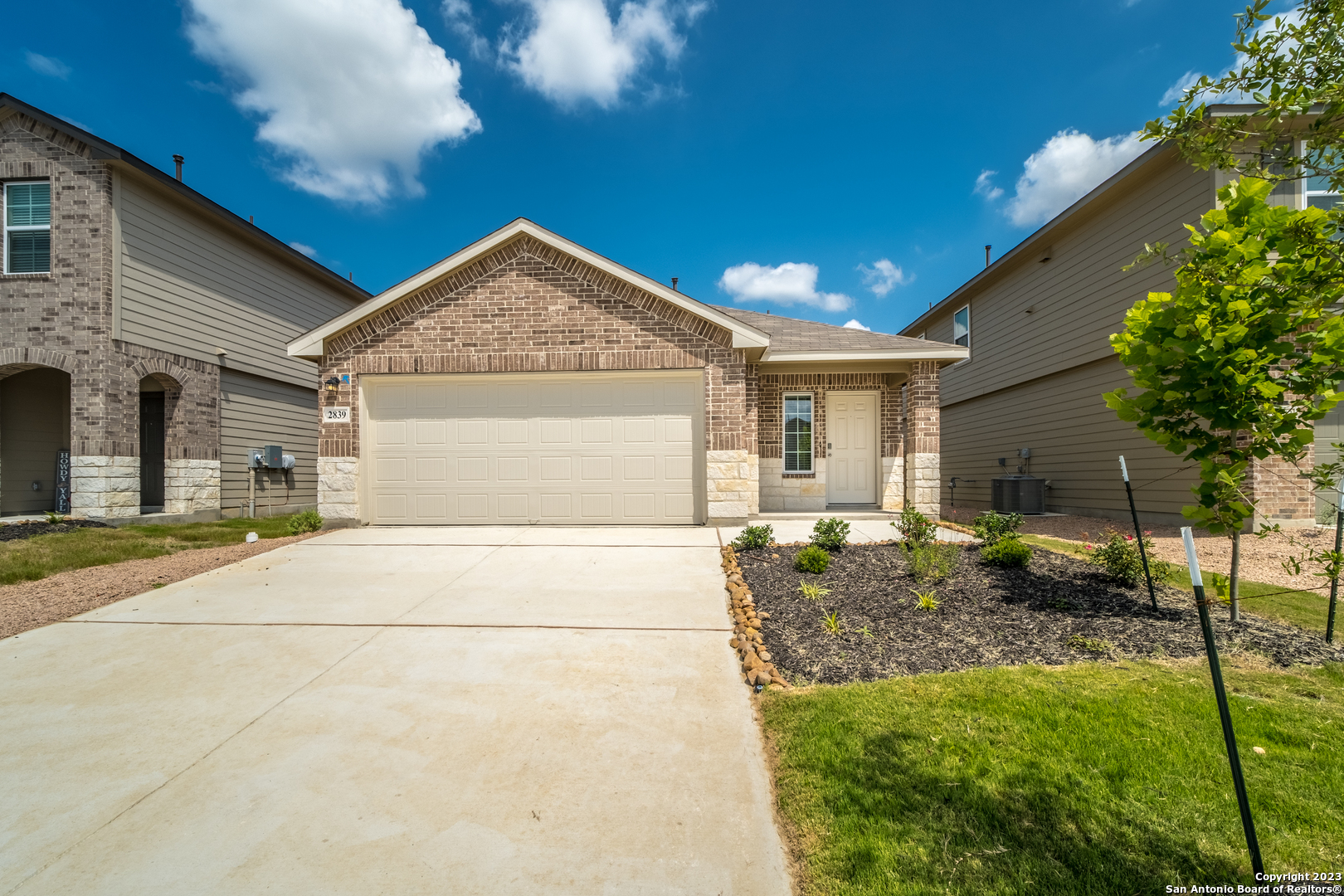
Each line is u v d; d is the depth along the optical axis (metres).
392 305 9.31
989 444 16.09
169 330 11.49
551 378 9.32
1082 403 12.20
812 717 3.27
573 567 6.73
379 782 2.82
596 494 9.27
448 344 9.27
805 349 10.19
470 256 9.12
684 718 3.41
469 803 2.65
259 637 4.67
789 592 5.53
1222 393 3.45
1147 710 3.22
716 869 2.25
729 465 9.08
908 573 5.95
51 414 12.20
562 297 9.20
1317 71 2.53
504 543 7.90
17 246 10.47
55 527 9.37
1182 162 9.31
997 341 15.47
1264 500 8.31
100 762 3.00
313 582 6.16
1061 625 4.62
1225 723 1.96
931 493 10.27
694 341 9.11
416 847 2.38
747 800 2.67
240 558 7.16
